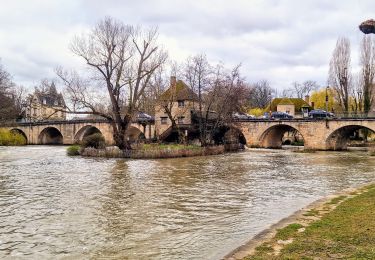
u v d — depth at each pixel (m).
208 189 21.86
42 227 13.75
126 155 45.16
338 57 69.00
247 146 65.81
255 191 21.27
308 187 22.77
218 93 56.59
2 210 16.45
